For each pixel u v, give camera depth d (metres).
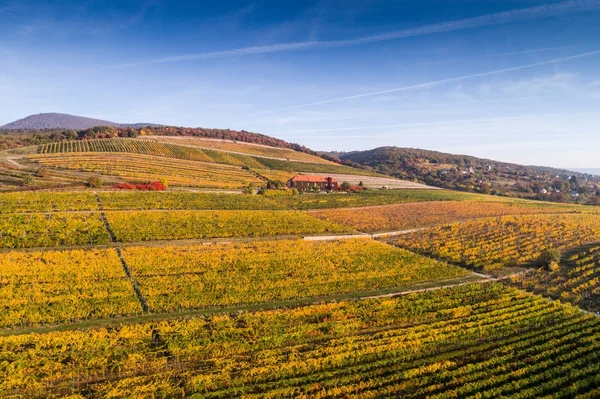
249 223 97.19
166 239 81.75
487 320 53.03
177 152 196.25
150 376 38.06
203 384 37.16
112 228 82.31
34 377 36.84
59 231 76.62
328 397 36.56
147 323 47.88
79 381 37.75
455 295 63.03
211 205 110.75
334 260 77.38
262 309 56.28
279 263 73.19
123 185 118.31
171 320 50.69
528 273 78.06
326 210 127.19
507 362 43.78
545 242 99.62
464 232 108.56
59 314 48.50
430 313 55.44
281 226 97.88
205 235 85.56
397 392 37.84
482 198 176.88
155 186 123.19
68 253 66.62
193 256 72.31
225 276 65.25
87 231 78.88
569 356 44.53
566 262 84.19
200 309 54.97
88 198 101.00
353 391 37.66
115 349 42.25
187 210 101.88
